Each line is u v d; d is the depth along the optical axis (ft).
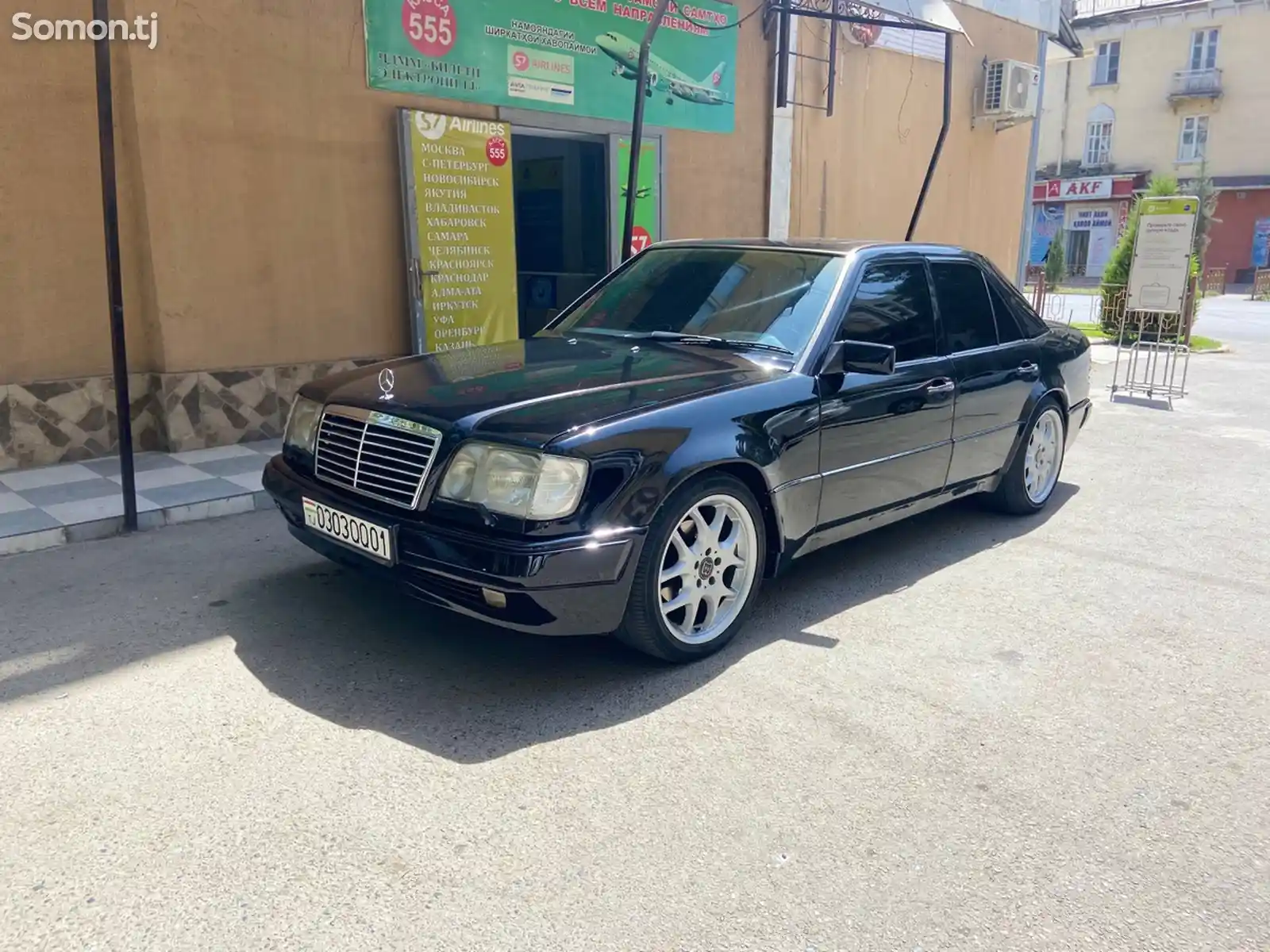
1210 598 15.31
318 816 9.08
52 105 19.24
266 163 21.70
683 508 11.68
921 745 10.73
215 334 21.57
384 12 22.98
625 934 7.72
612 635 12.41
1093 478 22.91
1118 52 124.16
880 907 8.16
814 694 11.78
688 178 31.60
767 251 15.75
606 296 16.55
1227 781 10.25
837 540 14.69
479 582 10.55
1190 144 121.29
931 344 16.05
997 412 17.30
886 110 38.55
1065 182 126.72
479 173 25.16
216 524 17.51
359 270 23.72
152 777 9.61
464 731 10.65
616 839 8.91
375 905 7.93
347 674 11.88
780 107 33.76
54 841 8.61
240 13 20.76
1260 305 87.25
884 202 39.63
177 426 21.24
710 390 12.43
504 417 11.15
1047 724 11.28
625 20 28.27
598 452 10.85
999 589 15.51
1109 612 14.66
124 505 16.96
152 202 20.20
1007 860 8.83
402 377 13.16
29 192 19.22
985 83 42.57
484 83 25.23
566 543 10.58
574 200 31.68
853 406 13.94
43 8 18.80
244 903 7.91
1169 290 34.58
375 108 23.30
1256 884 8.63
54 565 15.28
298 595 14.25
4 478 19.08
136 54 19.51
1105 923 8.06
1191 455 25.64
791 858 8.73
